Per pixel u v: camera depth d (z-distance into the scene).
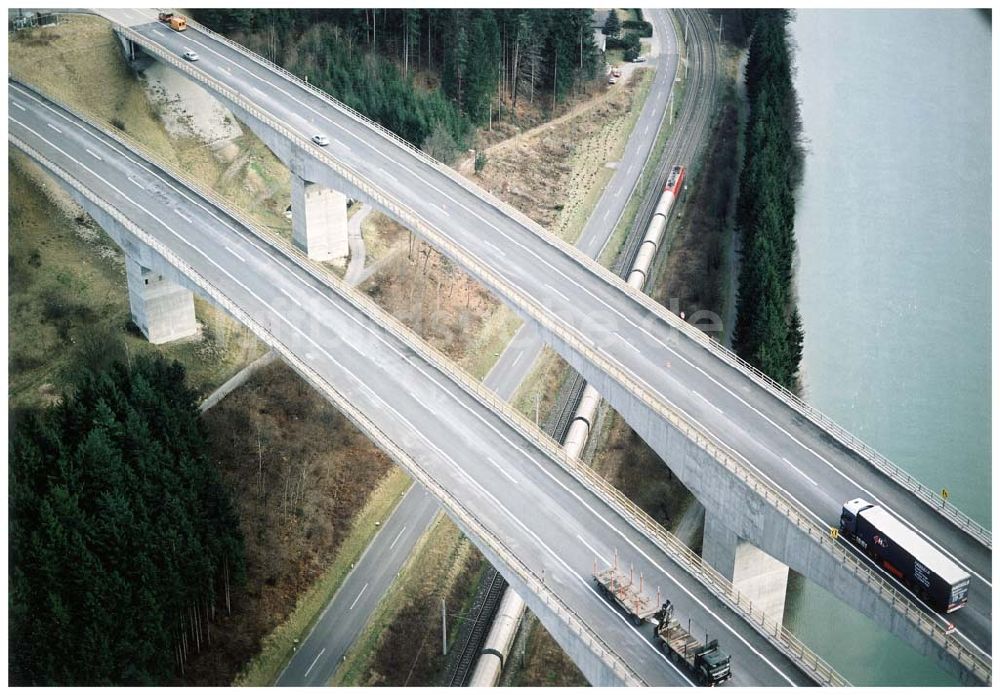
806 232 174.00
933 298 161.88
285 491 127.69
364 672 112.94
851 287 163.00
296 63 182.00
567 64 199.38
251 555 121.19
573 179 184.38
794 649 91.94
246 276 132.12
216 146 173.38
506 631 111.06
